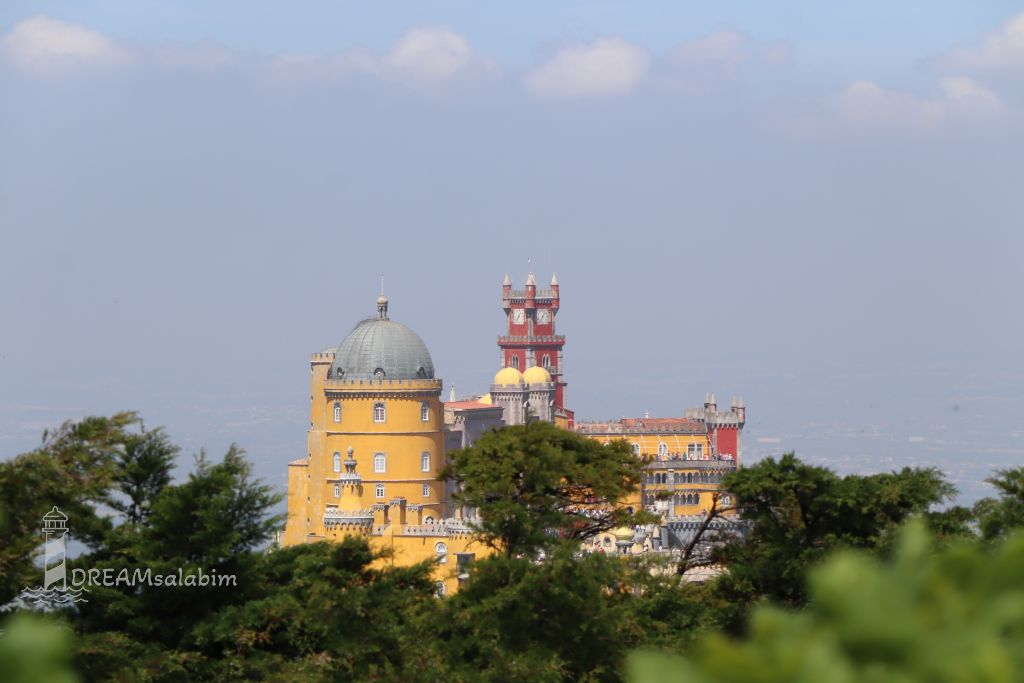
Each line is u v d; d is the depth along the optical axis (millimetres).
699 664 19469
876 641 19109
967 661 18812
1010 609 19031
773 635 19703
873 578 19734
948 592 19375
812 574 20438
